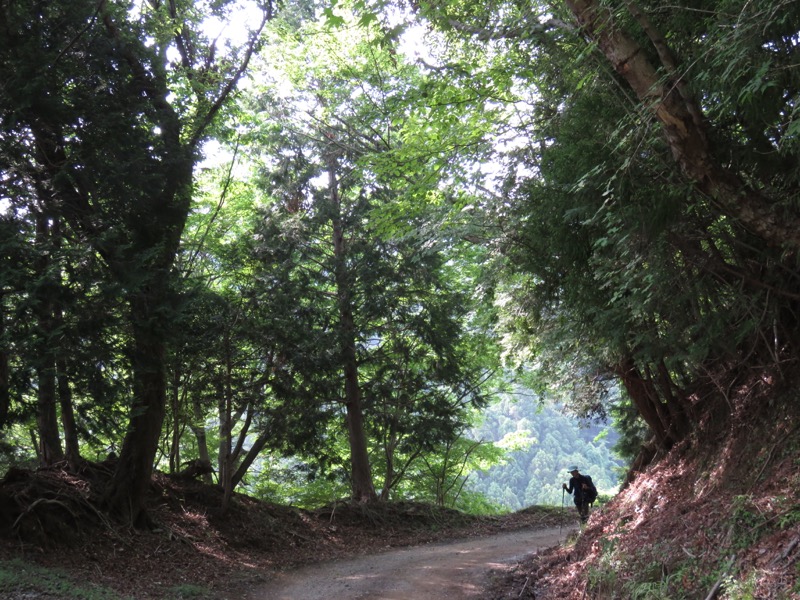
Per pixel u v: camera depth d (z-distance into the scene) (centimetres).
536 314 1031
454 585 1077
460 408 2206
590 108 697
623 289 668
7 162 978
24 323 920
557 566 1041
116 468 1252
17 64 966
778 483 633
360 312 1931
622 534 874
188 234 1934
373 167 1238
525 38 824
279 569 1282
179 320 1072
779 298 668
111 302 1001
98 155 1052
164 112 1203
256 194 2144
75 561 1030
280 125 1909
